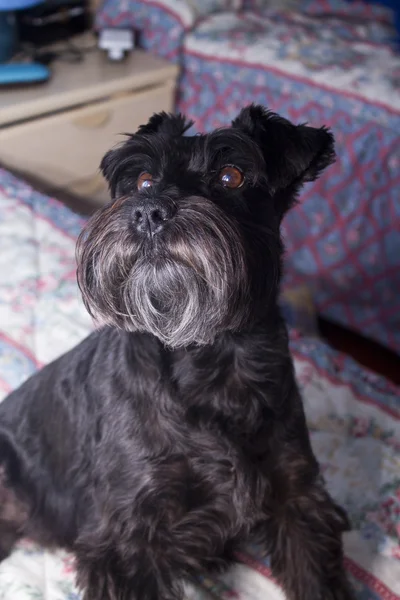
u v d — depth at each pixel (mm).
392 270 1275
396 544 683
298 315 1293
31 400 737
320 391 826
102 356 677
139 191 612
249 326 618
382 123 1240
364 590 650
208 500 644
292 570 657
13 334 846
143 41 1494
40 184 1275
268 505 663
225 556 671
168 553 642
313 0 1641
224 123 1433
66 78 1292
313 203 1323
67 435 696
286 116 1346
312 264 1363
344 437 782
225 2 1523
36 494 720
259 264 614
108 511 634
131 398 636
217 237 578
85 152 1319
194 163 617
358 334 1396
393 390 853
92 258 621
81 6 1544
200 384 627
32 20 1427
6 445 742
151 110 1409
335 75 1300
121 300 622
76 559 638
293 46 1383
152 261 589
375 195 1263
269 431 646
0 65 1254
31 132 1210
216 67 1416
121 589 612
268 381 639
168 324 612
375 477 741
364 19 1626
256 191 618
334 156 657
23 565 670
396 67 1342
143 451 627
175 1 1442
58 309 879
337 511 679
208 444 628
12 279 908
